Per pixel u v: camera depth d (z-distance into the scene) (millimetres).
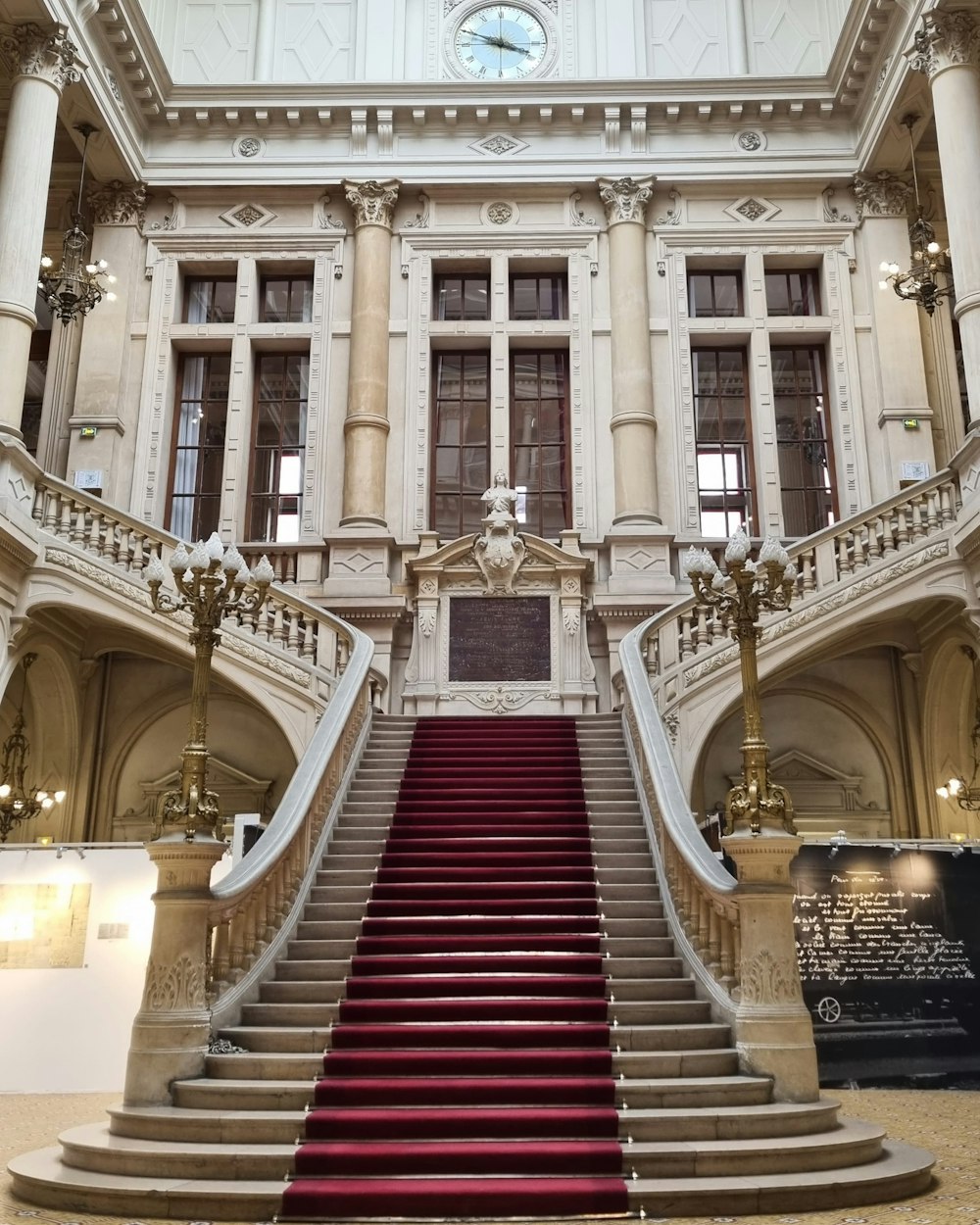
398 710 13430
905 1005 8281
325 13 16172
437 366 15359
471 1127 5574
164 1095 6039
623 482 14109
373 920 7871
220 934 6855
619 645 12023
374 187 15086
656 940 7602
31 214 11719
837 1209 5008
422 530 14273
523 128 15336
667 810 7965
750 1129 5594
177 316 15219
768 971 6316
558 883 8289
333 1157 5277
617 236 14953
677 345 14828
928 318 14859
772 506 14320
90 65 13234
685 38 15992
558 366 15328
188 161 15258
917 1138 6469
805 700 13734
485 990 7051
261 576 7492
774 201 15289
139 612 11422
